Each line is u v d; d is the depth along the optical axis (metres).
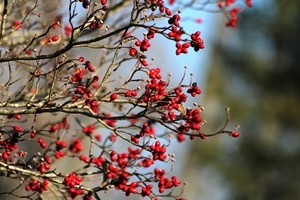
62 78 7.55
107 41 9.65
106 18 9.18
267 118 30.62
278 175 29.91
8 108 8.25
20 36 8.88
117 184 7.63
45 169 7.69
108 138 8.55
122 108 8.79
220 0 9.86
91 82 7.45
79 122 8.74
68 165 15.19
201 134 7.24
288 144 30.41
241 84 31.52
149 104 7.19
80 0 7.05
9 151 7.67
